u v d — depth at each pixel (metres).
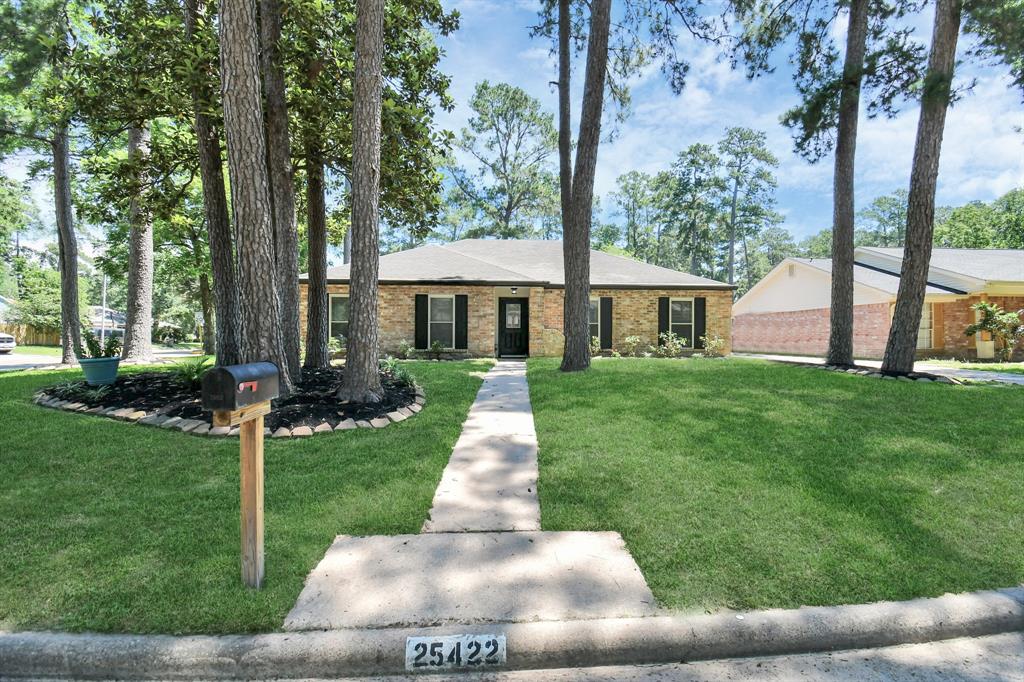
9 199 28.67
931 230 8.75
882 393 7.00
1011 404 6.34
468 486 4.18
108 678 2.19
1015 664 2.28
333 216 12.70
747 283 51.78
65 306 13.23
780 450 4.77
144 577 2.71
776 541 3.14
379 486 4.08
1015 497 3.74
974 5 7.77
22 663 2.21
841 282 10.21
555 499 3.85
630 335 16.53
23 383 8.47
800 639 2.37
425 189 10.09
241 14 5.82
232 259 7.98
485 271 16.25
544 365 11.49
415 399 7.22
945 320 17.53
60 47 8.23
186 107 7.96
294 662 2.21
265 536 3.21
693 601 2.54
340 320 15.31
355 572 2.81
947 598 2.59
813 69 10.88
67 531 3.23
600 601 2.54
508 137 34.03
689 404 6.53
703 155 40.75
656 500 3.76
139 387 7.32
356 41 6.62
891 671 2.23
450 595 2.59
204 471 4.30
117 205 9.38
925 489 3.88
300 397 6.55
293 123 8.70
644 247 49.41
